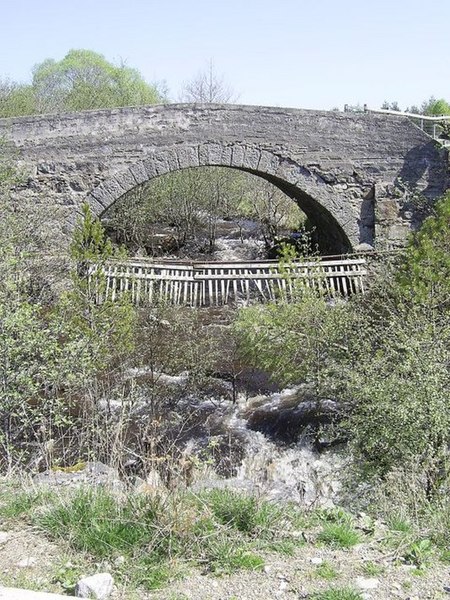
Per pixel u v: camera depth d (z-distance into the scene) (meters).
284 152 16.31
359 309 11.18
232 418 10.98
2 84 25.47
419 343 7.90
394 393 7.48
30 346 7.50
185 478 5.28
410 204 16.77
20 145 15.17
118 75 32.06
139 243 21.70
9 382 7.34
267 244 22.53
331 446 9.69
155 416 10.28
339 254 18.14
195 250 22.53
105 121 15.48
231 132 16.02
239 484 5.63
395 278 12.17
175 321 12.62
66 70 32.28
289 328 11.17
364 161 16.62
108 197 15.65
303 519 4.80
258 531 4.45
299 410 10.75
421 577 4.00
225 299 15.91
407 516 5.18
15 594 3.26
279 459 9.48
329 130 16.44
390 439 7.30
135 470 6.82
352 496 7.46
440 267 11.26
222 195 24.05
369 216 16.84
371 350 9.56
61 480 5.39
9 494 4.96
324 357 10.43
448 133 16.88
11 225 11.30
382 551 4.35
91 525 4.30
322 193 16.59
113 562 4.02
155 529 4.25
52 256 12.27
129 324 10.66
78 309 9.84
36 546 4.19
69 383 8.02
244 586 3.85
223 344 12.56
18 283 8.98
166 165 15.83
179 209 23.12
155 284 15.09
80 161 15.45
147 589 3.80
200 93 30.19
